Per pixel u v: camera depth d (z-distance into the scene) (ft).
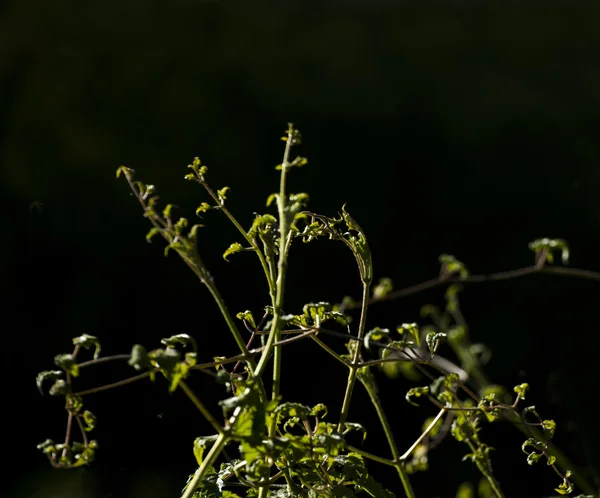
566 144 28.99
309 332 5.41
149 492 15.65
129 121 29.27
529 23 35.96
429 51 34.58
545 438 6.39
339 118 30.76
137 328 22.68
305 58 33.01
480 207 27.76
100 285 24.04
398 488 15.44
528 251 25.73
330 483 5.52
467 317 22.93
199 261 5.04
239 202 27.09
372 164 29.27
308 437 5.07
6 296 24.04
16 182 27.40
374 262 26.09
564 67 33.81
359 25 35.50
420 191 28.35
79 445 4.71
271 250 5.47
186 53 32.24
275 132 29.84
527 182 27.86
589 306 22.52
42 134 28.73
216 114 30.04
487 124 30.81
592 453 13.08
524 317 22.50
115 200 26.63
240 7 34.99
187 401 16.55
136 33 32.73
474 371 12.32
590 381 16.47
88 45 31.91
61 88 30.17
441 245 26.68
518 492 14.40
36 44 31.65
